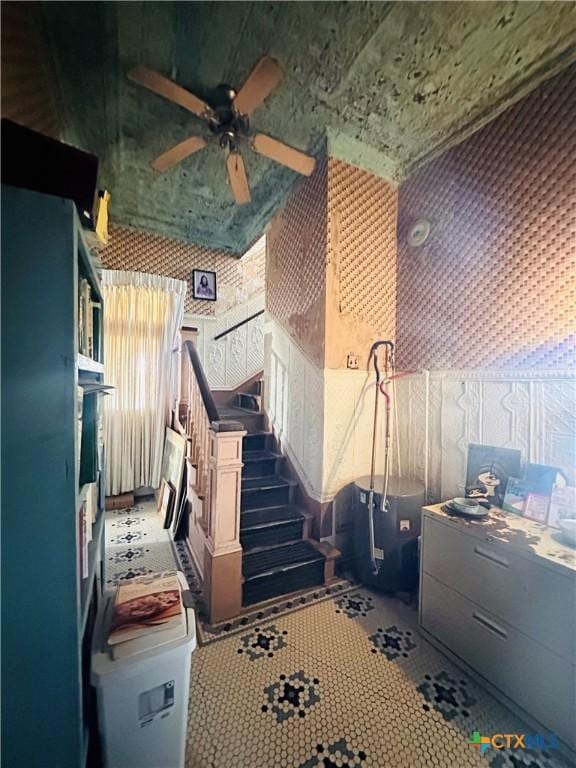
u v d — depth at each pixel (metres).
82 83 1.77
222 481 1.92
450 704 1.42
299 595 2.16
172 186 2.99
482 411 2.12
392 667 1.60
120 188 3.02
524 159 1.89
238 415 3.31
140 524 3.17
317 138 2.41
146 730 1.05
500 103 2.00
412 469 2.58
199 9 1.53
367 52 1.75
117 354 3.54
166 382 3.71
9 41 1.08
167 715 1.08
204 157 2.59
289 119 2.24
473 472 2.03
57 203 0.88
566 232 1.72
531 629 1.34
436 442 2.41
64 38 1.44
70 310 0.88
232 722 1.33
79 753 0.90
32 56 1.27
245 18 1.58
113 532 3.00
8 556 0.83
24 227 0.85
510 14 1.54
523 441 1.91
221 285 4.21
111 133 2.31
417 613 2.01
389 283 2.72
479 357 2.14
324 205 2.43
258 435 3.17
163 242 3.87
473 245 2.18
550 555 1.33
